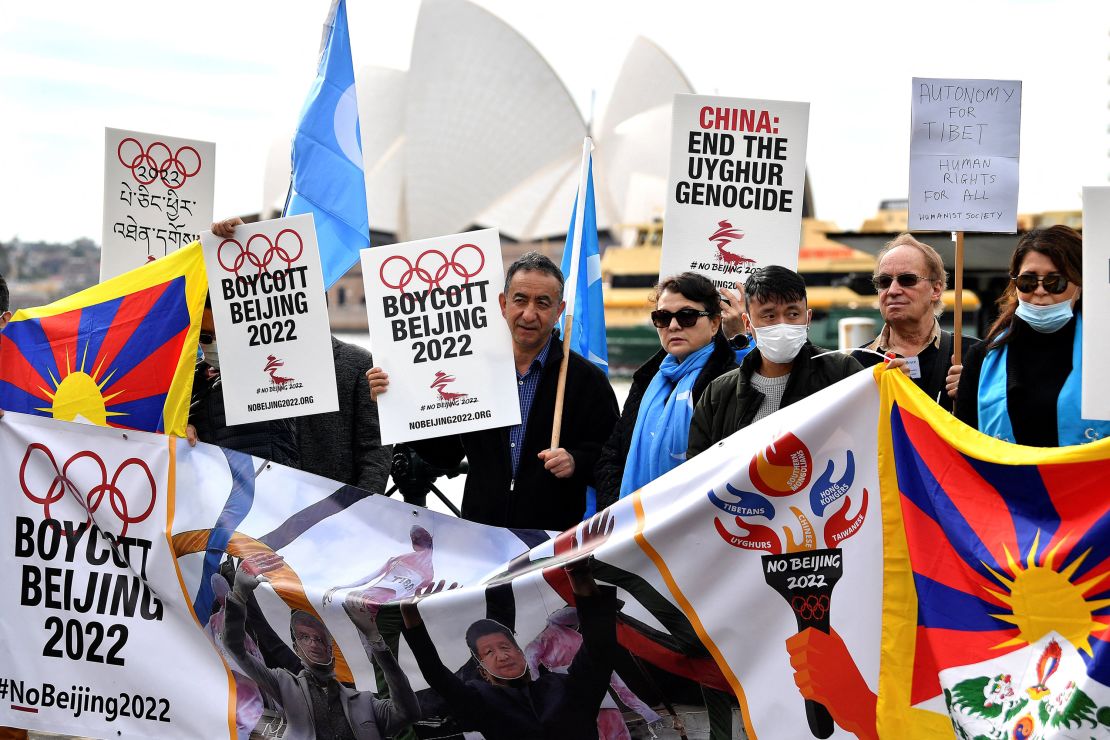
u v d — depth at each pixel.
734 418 4.39
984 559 3.71
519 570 4.40
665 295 4.77
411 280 4.87
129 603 5.04
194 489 5.02
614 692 4.23
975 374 4.32
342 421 5.54
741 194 5.54
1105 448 3.56
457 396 4.84
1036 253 4.07
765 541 4.03
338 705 4.67
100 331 5.31
